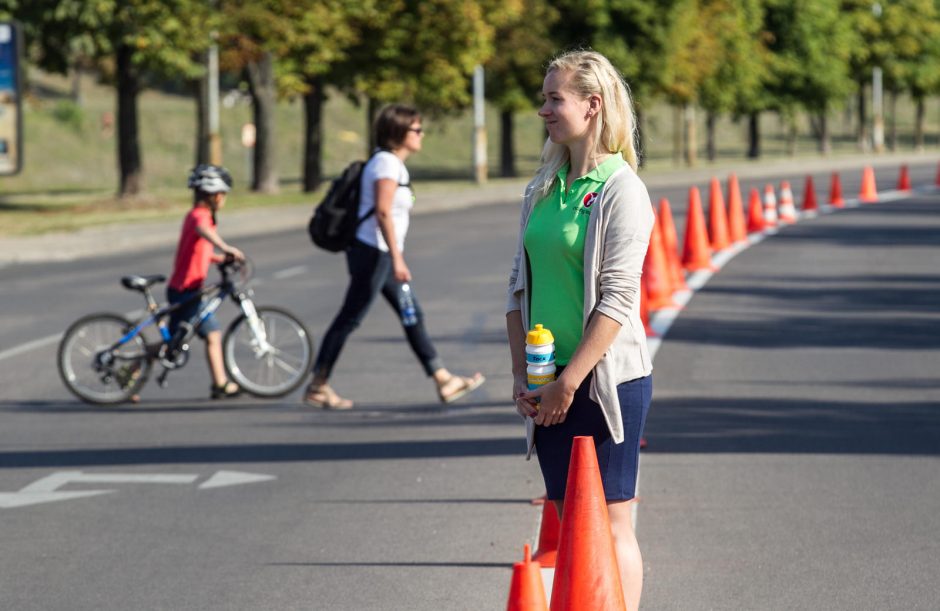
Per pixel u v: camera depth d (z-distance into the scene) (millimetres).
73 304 46031
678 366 31859
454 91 123688
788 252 60281
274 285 49844
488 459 22844
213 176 29578
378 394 29297
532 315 12258
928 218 79812
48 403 29516
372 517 19375
